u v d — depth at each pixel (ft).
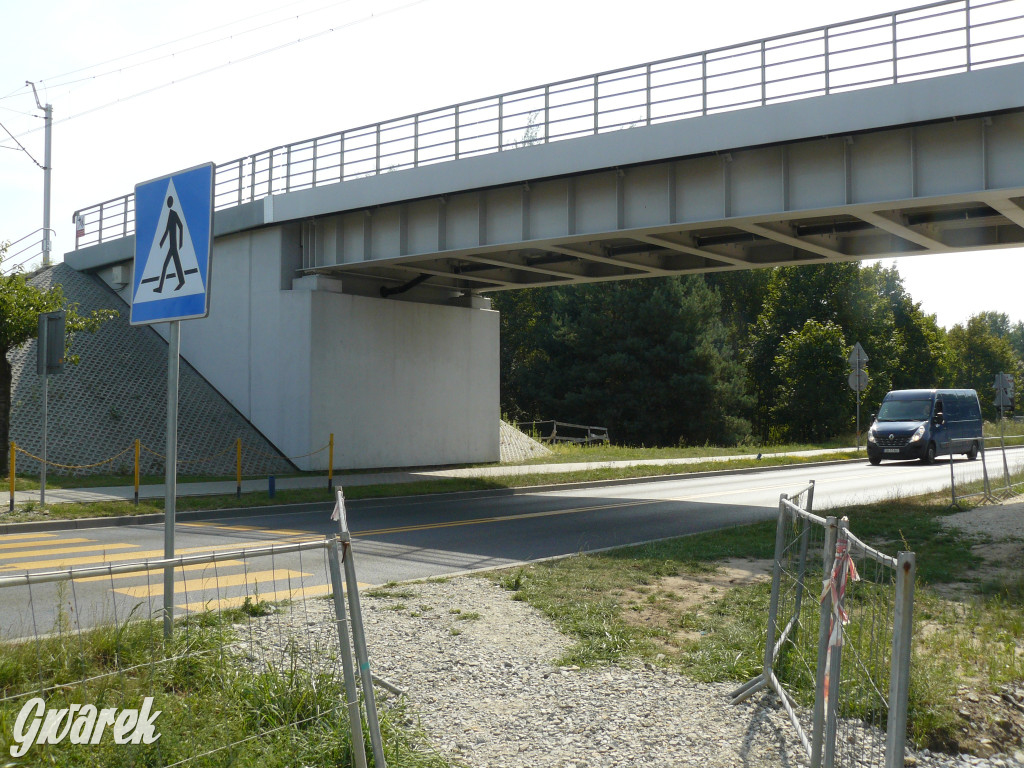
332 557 13.50
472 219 73.46
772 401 212.84
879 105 53.26
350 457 87.30
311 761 13.52
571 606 26.20
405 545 41.22
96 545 40.98
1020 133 51.03
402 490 66.28
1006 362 316.19
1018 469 83.71
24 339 68.54
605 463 100.42
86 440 77.00
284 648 18.38
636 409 173.37
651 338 176.14
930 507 53.57
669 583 30.30
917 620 25.02
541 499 67.26
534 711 17.37
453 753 15.23
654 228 63.87
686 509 59.16
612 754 15.33
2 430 68.18
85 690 13.16
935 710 16.92
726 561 35.01
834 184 57.21
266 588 29.12
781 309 214.69
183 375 95.25
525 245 70.49
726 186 60.49
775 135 56.85
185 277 19.25
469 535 45.24
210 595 27.40
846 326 209.46
